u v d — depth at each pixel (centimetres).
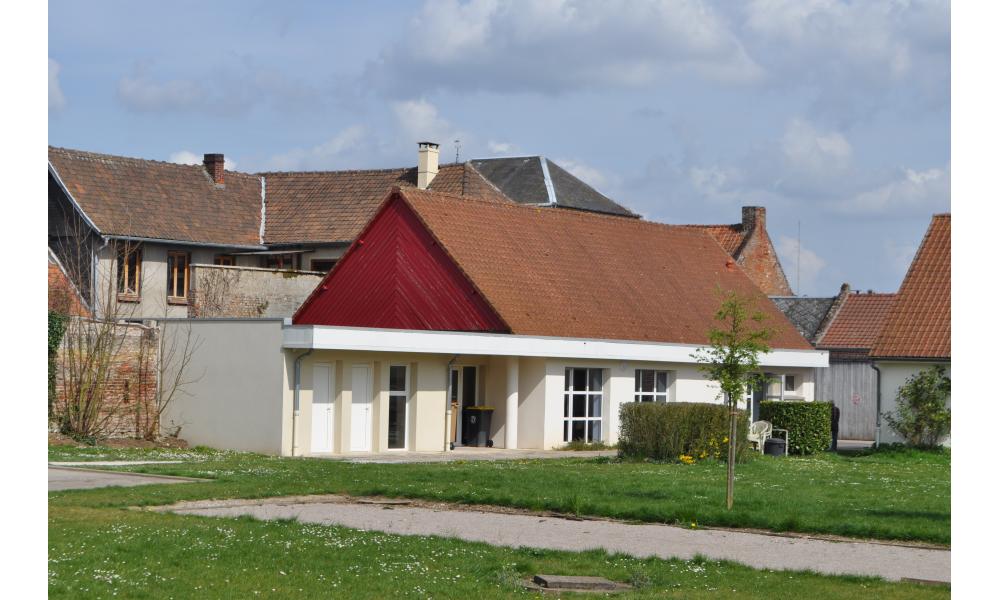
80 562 1428
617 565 1553
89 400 3466
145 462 2870
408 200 4103
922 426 4072
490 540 1762
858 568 1577
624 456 3328
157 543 1578
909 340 4184
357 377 3578
